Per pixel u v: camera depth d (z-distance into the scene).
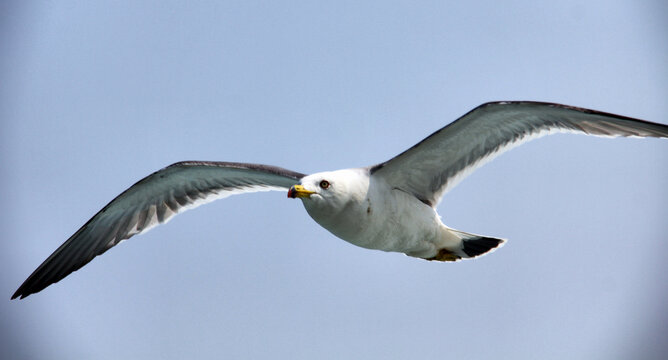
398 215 12.96
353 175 12.57
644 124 12.41
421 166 13.12
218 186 14.59
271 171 14.03
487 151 13.16
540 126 12.83
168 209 14.65
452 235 13.70
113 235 14.86
